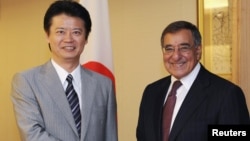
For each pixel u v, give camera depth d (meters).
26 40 3.58
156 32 2.78
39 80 1.60
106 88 1.77
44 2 3.41
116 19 2.96
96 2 2.29
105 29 2.30
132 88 2.91
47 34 1.67
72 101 1.61
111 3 2.98
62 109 1.56
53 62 1.66
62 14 1.62
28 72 1.63
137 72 2.88
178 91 1.72
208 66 2.51
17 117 1.57
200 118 1.57
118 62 2.97
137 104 2.88
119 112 2.97
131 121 2.92
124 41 2.93
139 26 2.86
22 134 1.53
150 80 2.81
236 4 2.36
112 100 1.79
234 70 2.38
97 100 1.68
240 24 2.35
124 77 2.94
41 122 1.55
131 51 2.90
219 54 2.46
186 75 1.69
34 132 1.50
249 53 2.33
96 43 2.24
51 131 1.53
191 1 2.61
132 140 2.92
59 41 1.61
